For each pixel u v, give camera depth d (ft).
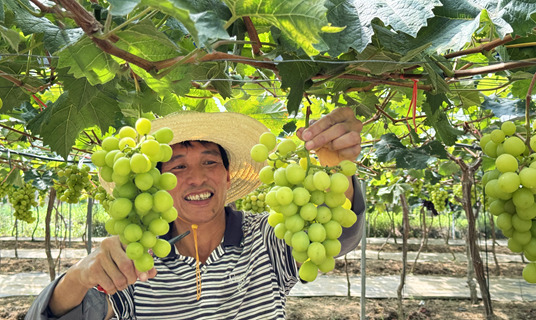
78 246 55.77
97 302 6.88
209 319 7.46
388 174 25.58
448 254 53.98
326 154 5.93
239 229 8.15
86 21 3.68
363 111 8.55
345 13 4.40
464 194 24.35
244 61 4.90
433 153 7.29
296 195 4.19
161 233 3.82
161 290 7.48
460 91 9.02
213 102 10.27
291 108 5.18
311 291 35.45
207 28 3.08
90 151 12.75
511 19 4.50
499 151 4.95
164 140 4.25
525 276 4.92
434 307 31.94
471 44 6.38
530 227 4.86
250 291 7.82
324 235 4.14
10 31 4.62
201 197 7.63
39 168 20.63
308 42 3.72
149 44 4.42
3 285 35.29
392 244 60.49
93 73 4.91
